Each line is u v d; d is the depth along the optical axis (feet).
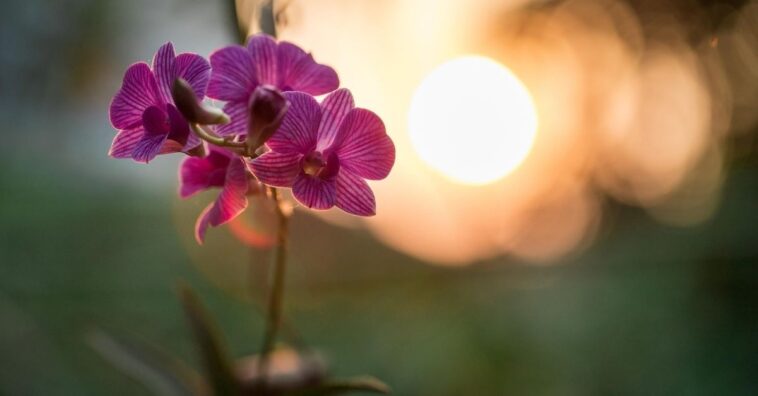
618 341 4.13
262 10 2.23
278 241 2.16
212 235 3.92
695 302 4.32
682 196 4.74
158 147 1.96
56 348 3.47
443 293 4.17
